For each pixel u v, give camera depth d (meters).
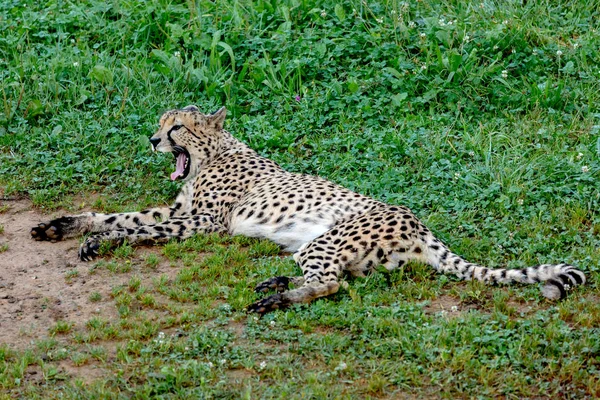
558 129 14.60
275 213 11.70
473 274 10.34
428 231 10.73
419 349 8.80
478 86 15.64
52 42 17.39
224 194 12.40
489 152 13.55
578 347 8.84
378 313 9.52
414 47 16.59
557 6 18.09
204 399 8.09
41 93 15.71
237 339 9.21
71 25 17.70
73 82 15.77
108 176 13.82
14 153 14.45
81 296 10.34
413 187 12.97
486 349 8.82
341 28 17.30
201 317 9.65
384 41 16.84
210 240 11.82
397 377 8.44
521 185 12.79
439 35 16.45
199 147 12.86
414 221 10.62
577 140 14.32
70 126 14.95
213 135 12.98
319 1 17.83
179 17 17.64
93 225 12.18
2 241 11.91
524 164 13.32
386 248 10.40
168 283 10.58
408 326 9.30
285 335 9.16
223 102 15.84
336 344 8.98
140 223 12.47
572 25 17.28
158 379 8.42
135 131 14.97
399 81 15.62
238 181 12.46
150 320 9.65
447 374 8.44
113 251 11.46
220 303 10.04
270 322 9.41
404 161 13.89
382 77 15.74
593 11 18.00
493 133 14.42
